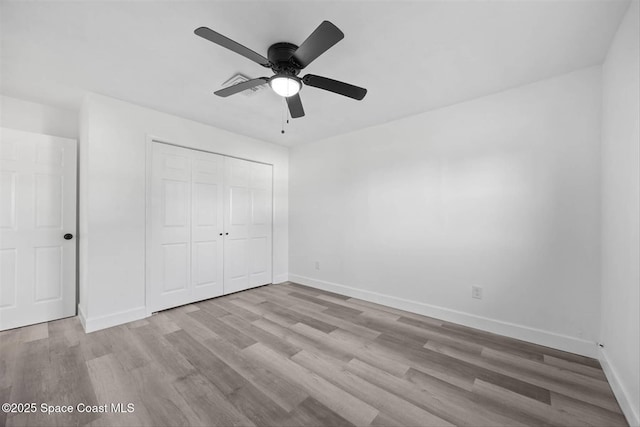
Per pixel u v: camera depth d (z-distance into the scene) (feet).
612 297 5.44
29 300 8.05
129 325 8.20
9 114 8.14
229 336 7.52
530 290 7.23
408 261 9.57
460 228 8.39
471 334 7.69
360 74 6.82
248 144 12.12
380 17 4.86
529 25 5.02
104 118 8.07
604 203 6.02
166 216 9.57
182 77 7.03
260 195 12.80
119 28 5.19
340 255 11.69
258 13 4.78
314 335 7.61
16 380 5.45
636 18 4.30
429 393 5.15
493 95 7.81
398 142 9.87
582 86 6.53
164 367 5.96
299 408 4.75
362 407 4.78
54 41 5.57
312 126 10.71
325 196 12.32
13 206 7.83
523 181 7.32
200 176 10.54
